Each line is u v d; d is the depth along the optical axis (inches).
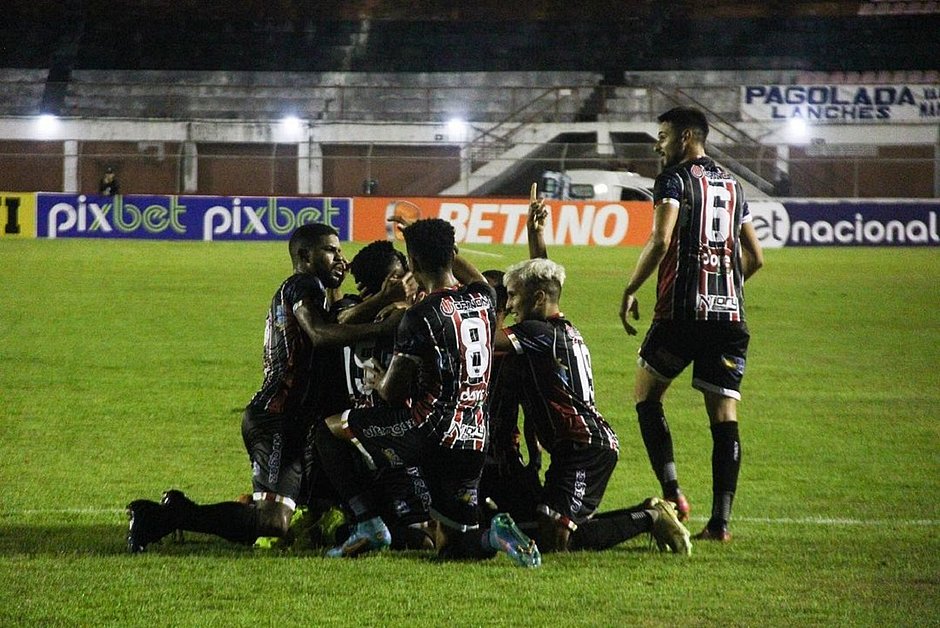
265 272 1798.7
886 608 388.8
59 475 605.6
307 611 378.0
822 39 3270.2
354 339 441.4
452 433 427.8
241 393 868.6
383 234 2385.6
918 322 1352.1
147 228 2406.5
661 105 3016.7
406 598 392.2
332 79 3238.2
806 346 1162.6
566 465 457.7
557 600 392.8
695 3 3344.0
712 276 503.2
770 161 2760.8
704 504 561.0
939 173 2664.9
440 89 3142.2
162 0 3437.5
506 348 456.8
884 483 606.5
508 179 2869.1
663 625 370.3
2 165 2901.1
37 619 366.9
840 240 2426.2
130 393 863.1
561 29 3329.2
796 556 454.9
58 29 3356.3
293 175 2896.2
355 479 444.8
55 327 1229.7
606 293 1606.8
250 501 475.2
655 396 520.7
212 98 3144.7
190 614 373.7
